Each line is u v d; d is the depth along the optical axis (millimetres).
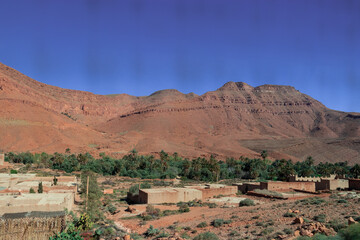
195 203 39781
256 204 36625
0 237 19062
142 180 85875
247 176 99312
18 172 81312
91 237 21172
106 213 35500
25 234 19703
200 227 24344
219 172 91750
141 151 190000
